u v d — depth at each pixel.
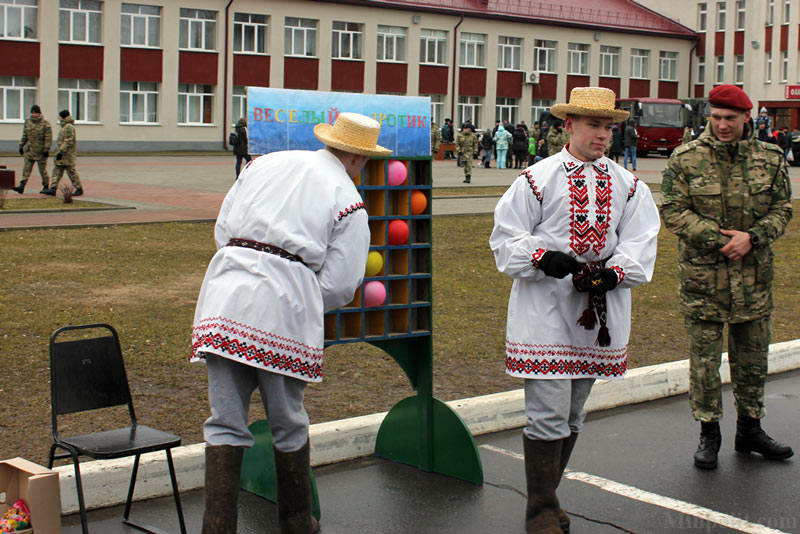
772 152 5.02
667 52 59.16
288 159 3.84
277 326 3.67
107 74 41.97
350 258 3.81
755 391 5.27
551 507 4.16
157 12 43.00
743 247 4.89
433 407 5.04
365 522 4.40
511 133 37.78
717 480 5.00
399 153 4.75
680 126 48.12
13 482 3.93
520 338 4.15
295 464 3.97
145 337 7.61
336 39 47.38
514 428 5.93
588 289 3.99
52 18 40.44
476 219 17.03
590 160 4.18
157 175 27.59
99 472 4.52
